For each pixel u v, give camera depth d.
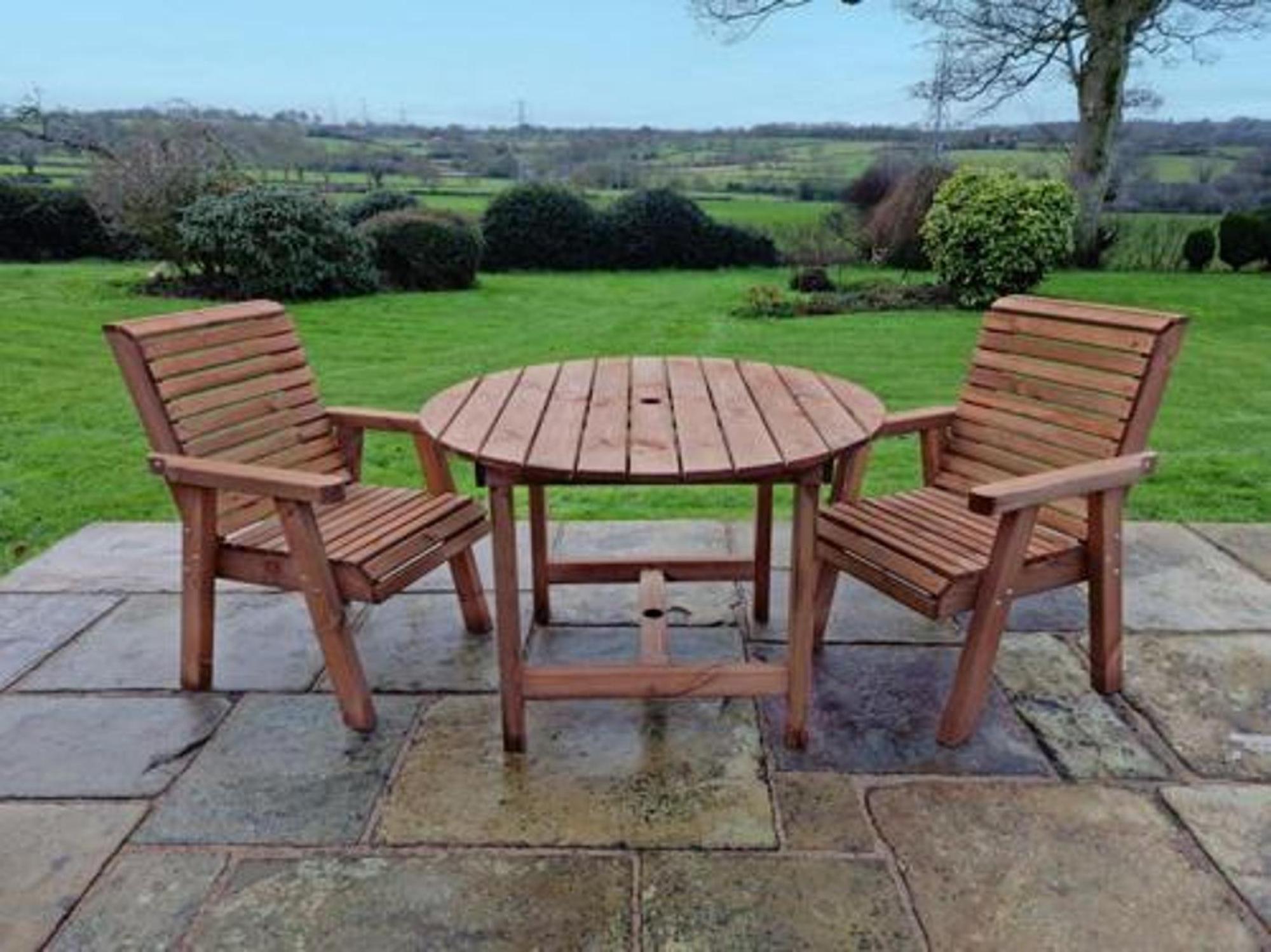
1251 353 6.89
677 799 1.93
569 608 2.86
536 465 1.76
